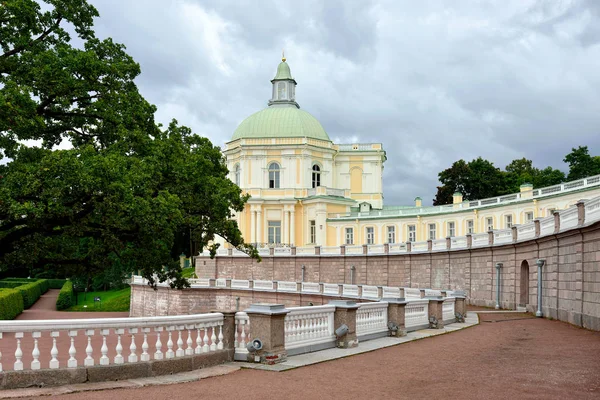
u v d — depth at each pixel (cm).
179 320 1348
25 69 2581
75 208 2467
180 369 1325
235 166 8594
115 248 2877
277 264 6462
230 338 1476
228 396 1096
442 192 8650
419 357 1587
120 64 2970
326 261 5972
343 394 1123
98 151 2852
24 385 1101
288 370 1372
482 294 4094
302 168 8225
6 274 2941
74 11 2911
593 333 2231
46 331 1140
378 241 7081
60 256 3062
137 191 2603
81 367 1171
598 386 1186
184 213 3150
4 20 2600
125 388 1148
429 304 2398
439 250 4656
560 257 2845
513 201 5262
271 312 1445
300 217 8056
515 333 2245
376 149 8744
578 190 4547
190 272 7812
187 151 3516
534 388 1168
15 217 2292
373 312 1994
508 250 3734
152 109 3153
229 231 3412
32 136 2703
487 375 1315
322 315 1712
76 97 2780
